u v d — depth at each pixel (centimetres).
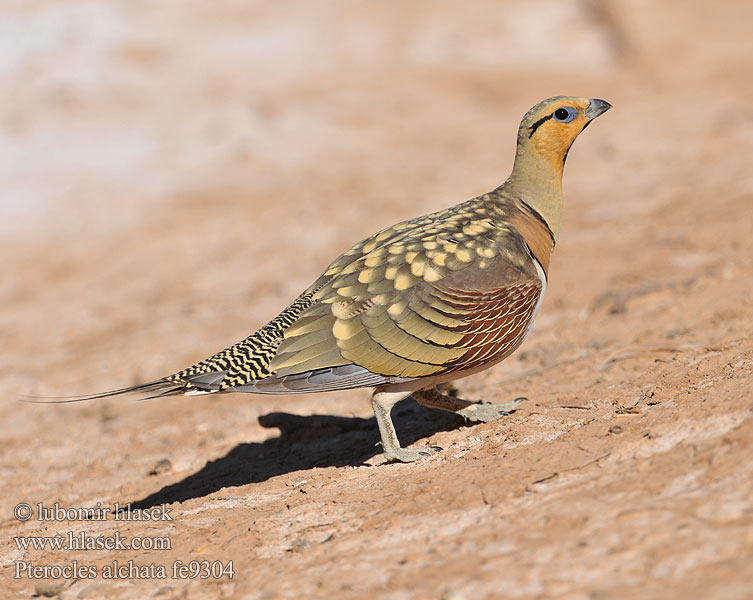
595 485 873
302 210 2989
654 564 716
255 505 1102
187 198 3281
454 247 1076
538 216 1178
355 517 963
